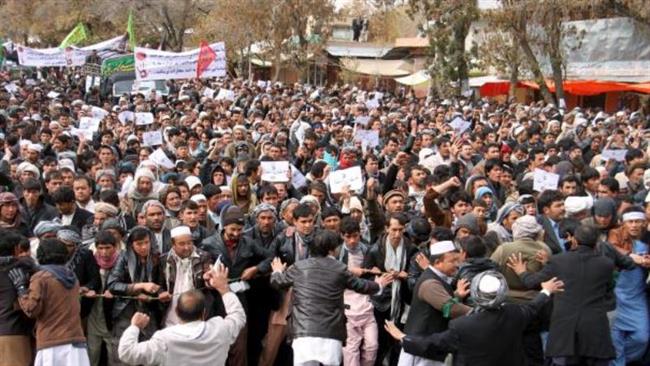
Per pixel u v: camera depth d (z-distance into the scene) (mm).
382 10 62219
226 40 52219
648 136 20016
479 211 9664
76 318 7219
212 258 8312
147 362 6660
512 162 15258
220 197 10586
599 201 9156
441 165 12258
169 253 8055
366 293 7762
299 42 51875
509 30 37062
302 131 17625
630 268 8578
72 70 46438
